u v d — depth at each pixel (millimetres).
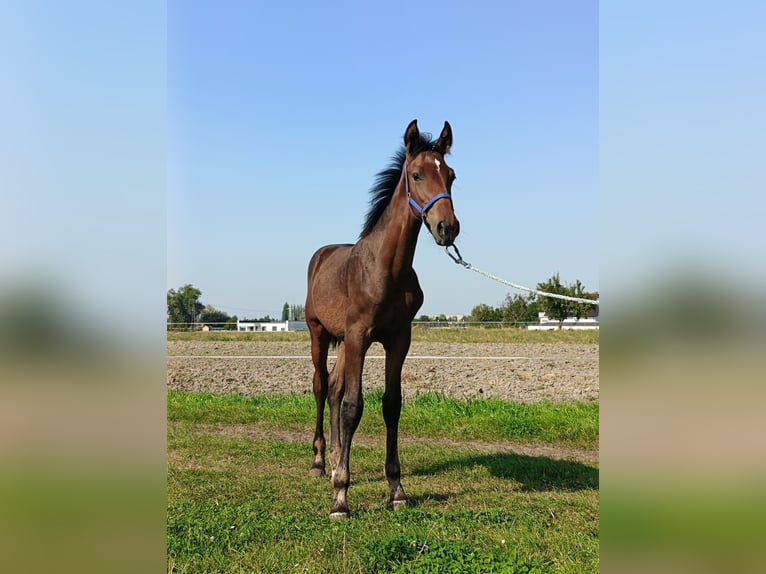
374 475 6973
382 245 5469
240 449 8188
